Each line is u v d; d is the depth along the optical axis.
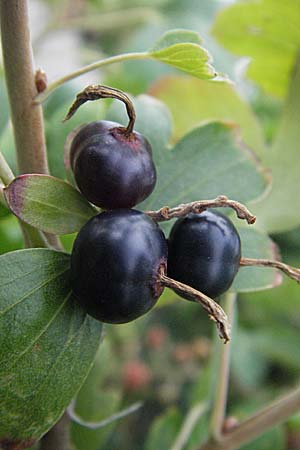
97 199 0.10
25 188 0.11
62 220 0.11
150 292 0.10
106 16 0.28
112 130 0.10
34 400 0.10
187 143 0.13
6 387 0.10
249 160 0.13
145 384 0.25
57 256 0.11
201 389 0.18
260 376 0.26
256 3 0.17
